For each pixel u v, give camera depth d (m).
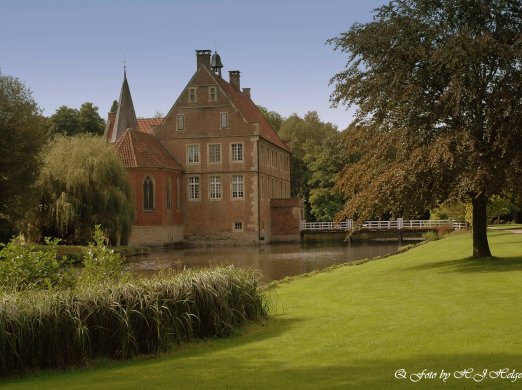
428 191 20.92
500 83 19.78
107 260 12.51
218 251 50.84
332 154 77.44
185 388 7.96
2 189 37.22
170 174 59.91
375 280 19.66
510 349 9.18
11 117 37.12
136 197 56.84
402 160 21.06
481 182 19.23
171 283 11.09
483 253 23.33
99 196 44.25
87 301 9.96
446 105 19.88
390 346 9.76
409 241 60.56
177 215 61.50
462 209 55.00
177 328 10.74
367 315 12.86
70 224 43.44
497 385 7.46
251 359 9.48
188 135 63.09
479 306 13.07
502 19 20.66
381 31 21.25
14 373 9.27
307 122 101.69
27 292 10.27
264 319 12.94
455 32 20.53
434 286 17.03
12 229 39.84
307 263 36.41
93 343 9.91
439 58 19.58
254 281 13.05
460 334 10.32
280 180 74.06
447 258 26.03
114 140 67.12
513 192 20.86
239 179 62.31
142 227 56.91
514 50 19.17
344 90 22.03
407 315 12.53
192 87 63.28
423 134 20.84
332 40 22.06
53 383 8.59
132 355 9.99
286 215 66.56
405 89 20.75
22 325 9.35
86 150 45.31
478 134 20.50
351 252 45.16
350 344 10.08
